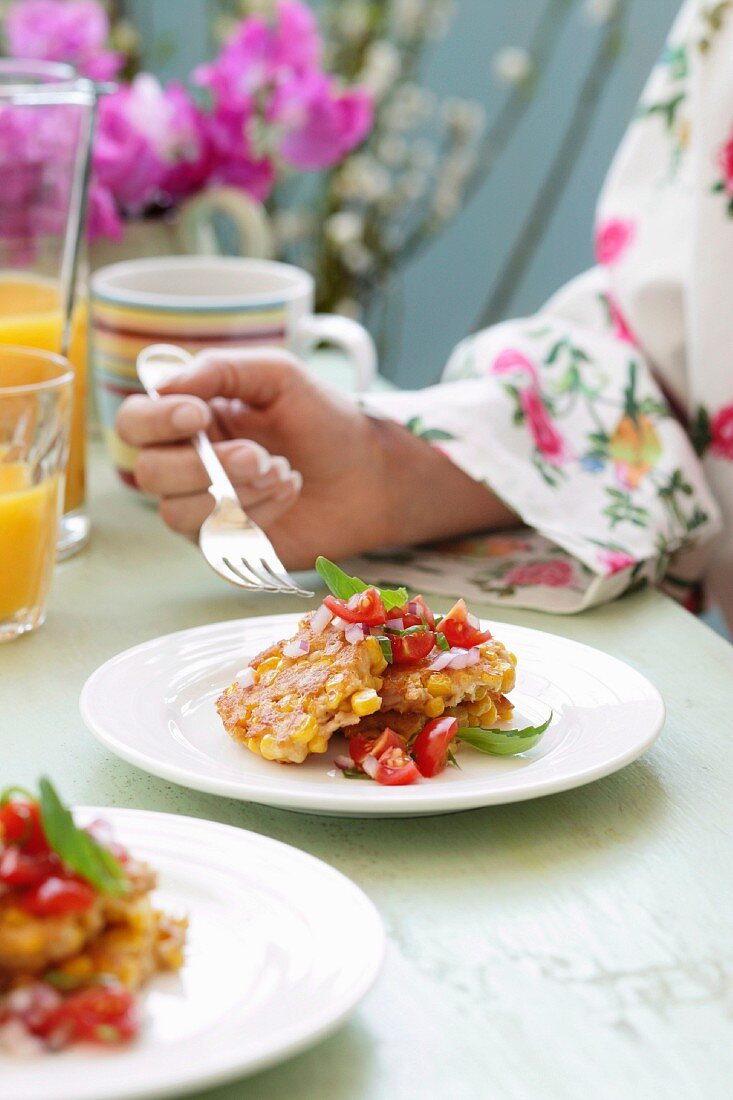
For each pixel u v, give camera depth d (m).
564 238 2.38
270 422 0.95
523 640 0.84
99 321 1.07
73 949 0.60
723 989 0.64
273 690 0.75
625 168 1.10
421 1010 0.63
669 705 0.82
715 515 0.99
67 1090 0.56
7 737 0.78
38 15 1.25
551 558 0.99
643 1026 0.63
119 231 1.16
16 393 0.85
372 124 1.94
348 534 0.96
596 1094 0.60
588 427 1.01
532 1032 0.62
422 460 0.98
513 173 2.34
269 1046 0.58
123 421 0.92
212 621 0.90
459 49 2.27
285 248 2.08
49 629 0.89
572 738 0.76
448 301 2.40
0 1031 0.59
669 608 0.93
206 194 1.18
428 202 2.28
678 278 1.04
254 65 1.22
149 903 0.62
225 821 0.73
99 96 1.16
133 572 0.96
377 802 0.69
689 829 0.73
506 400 0.98
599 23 2.17
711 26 1.01
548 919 0.67
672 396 1.07
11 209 0.96
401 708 0.75
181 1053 0.58
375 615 0.76
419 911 0.68
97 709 0.75
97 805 0.73
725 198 1.01
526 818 0.73
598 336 1.06
